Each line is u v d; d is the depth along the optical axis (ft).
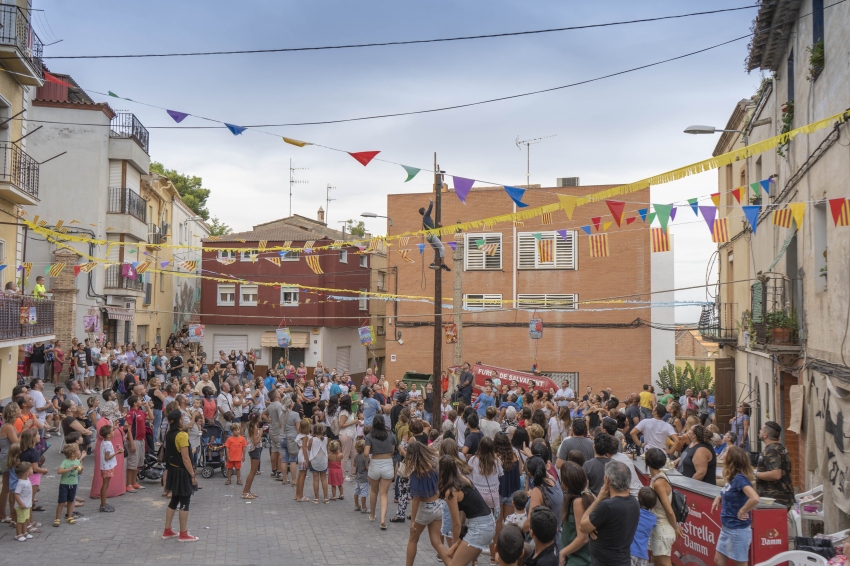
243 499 47.06
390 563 33.45
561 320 104.37
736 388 76.07
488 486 31.89
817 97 39.70
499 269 106.11
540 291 104.83
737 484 26.35
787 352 44.29
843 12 34.24
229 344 141.08
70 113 98.73
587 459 33.27
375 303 159.53
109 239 100.63
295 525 40.34
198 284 159.94
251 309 140.36
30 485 35.06
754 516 26.73
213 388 64.03
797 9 44.34
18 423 40.50
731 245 78.02
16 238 66.23
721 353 89.56
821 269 40.22
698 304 83.30
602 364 102.99
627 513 21.79
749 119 66.80
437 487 29.76
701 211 33.68
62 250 91.97
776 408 52.44
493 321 106.32
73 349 82.48
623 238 102.22
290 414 52.11
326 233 154.51
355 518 42.39
